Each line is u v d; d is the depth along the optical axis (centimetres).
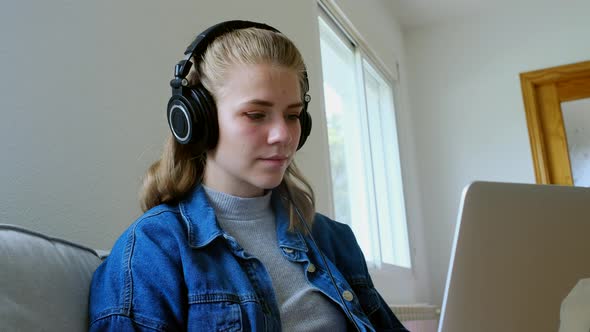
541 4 411
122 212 120
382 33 375
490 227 66
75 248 87
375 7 366
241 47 93
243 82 90
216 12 165
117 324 77
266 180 91
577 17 401
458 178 411
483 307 65
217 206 98
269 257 98
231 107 91
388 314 112
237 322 82
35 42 105
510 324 65
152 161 130
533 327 66
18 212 97
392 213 374
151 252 84
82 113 113
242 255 91
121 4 128
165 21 142
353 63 324
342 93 323
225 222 98
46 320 71
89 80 116
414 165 414
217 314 82
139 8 133
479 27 424
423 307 310
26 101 101
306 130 109
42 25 107
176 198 99
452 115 421
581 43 397
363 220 310
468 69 422
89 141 114
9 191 96
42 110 104
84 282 83
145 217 90
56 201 104
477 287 65
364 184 312
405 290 340
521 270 67
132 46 129
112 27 124
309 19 240
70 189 108
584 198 72
